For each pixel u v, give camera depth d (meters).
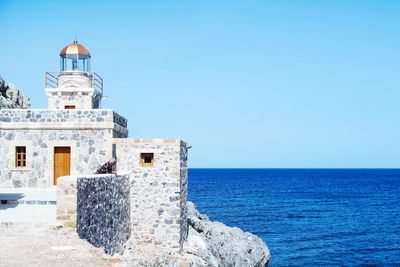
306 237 61.59
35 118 32.03
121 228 25.14
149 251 26.52
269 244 56.81
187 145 30.33
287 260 48.75
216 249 33.97
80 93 36.44
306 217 81.75
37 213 21.02
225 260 34.28
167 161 27.34
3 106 43.72
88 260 15.62
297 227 70.06
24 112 32.09
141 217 27.23
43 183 31.89
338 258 49.88
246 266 36.12
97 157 31.66
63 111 31.98
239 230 40.78
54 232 18.09
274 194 133.00
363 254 51.84
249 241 39.44
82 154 31.73
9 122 32.09
